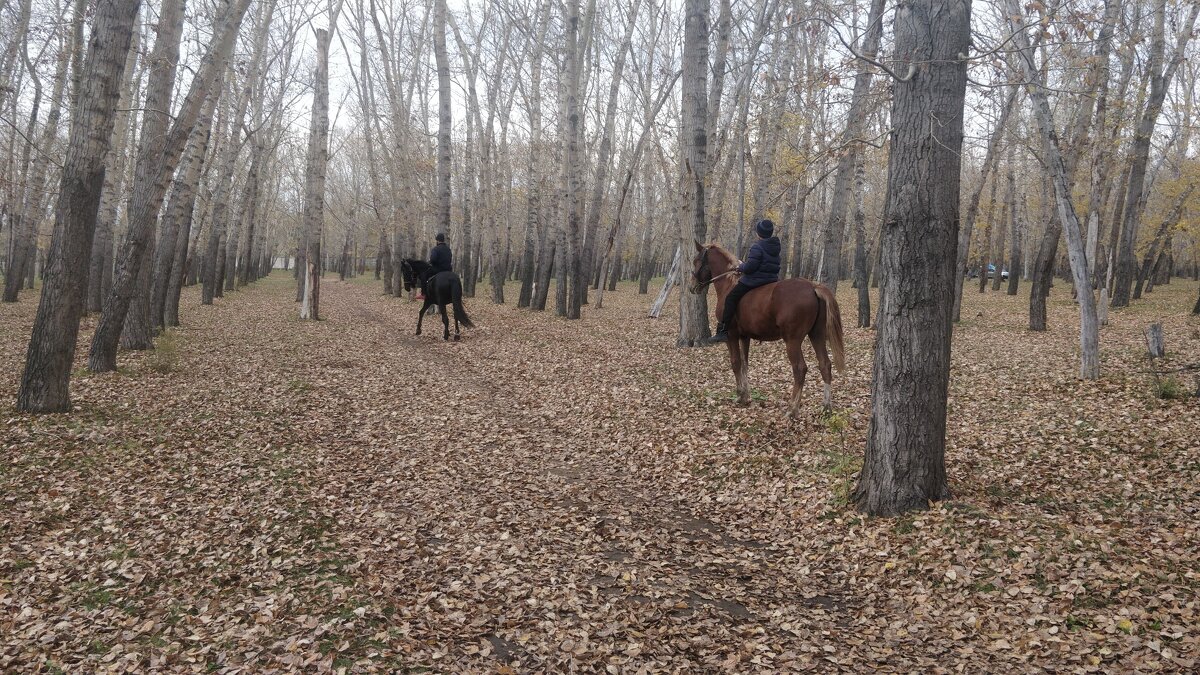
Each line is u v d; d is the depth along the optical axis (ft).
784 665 14.20
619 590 17.61
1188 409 28.53
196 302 97.66
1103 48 46.65
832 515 21.45
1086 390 33.83
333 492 24.26
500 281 102.22
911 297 19.92
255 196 125.08
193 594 17.02
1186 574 15.92
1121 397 31.71
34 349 30.68
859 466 24.36
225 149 94.94
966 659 14.10
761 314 31.86
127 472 25.02
